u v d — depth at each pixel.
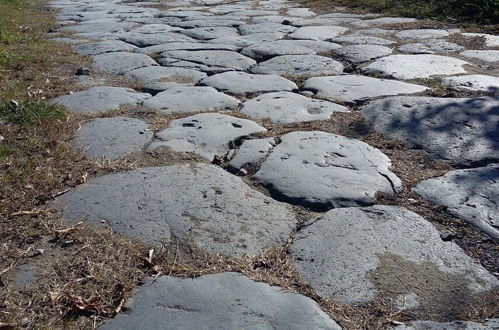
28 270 2.12
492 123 3.50
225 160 3.08
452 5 7.17
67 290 2.01
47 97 4.13
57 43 6.04
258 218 2.48
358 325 1.88
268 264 2.18
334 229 2.40
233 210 2.54
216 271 2.13
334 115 3.73
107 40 6.25
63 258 2.19
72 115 3.71
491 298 2.02
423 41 5.88
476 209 2.56
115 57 5.39
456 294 2.03
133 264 2.16
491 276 2.13
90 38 6.45
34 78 4.57
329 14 7.89
